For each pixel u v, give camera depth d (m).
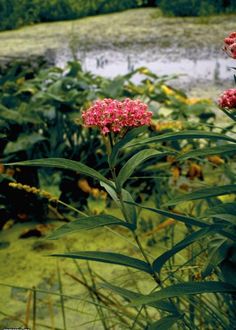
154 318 2.14
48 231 2.99
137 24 9.53
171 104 3.86
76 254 1.24
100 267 2.64
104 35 8.62
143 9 11.29
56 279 2.55
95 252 1.26
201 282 1.23
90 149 3.41
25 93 3.85
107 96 3.64
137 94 3.89
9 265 2.70
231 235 1.30
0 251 2.82
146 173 3.34
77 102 3.60
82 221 1.26
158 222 2.98
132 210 1.42
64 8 10.38
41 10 10.23
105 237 2.92
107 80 4.03
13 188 3.11
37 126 3.48
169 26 9.19
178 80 5.77
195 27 8.99
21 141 3.18
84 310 2.30
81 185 3.19
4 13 9.59
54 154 3.32
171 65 6.52
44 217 3.13
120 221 1.30
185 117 3.76
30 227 3.06
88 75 4.13
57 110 3.45
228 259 1.41
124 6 11.32
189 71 6.18
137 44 7.85
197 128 3.64
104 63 6.75
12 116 3.19
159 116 3.65
